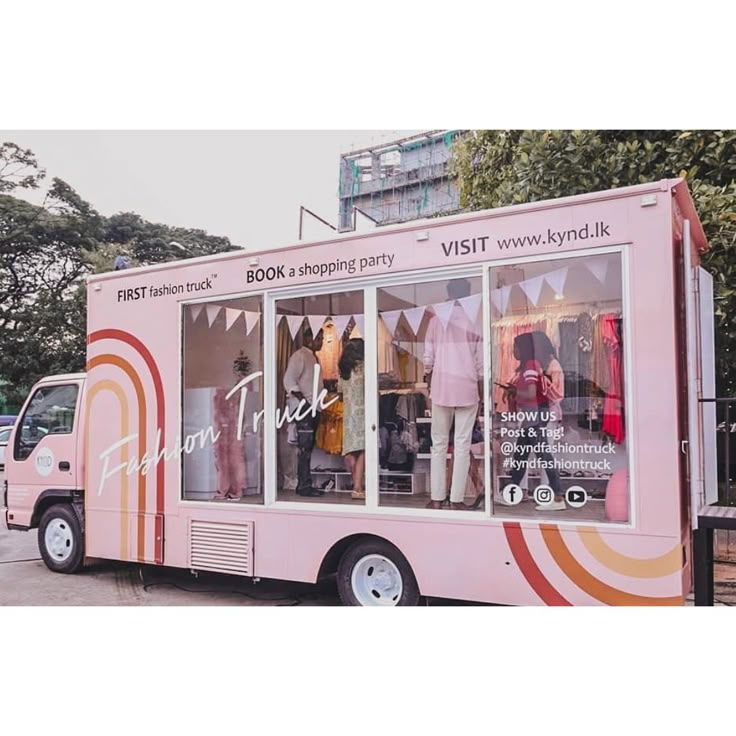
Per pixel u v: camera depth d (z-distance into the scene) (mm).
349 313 4969
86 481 6141
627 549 3893
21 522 6773
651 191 3924
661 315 3867
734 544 6781
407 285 4742
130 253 19406
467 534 4363
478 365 4488
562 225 4176
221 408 5453
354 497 4891
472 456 4484
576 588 4027
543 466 4230
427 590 4469
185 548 5500
